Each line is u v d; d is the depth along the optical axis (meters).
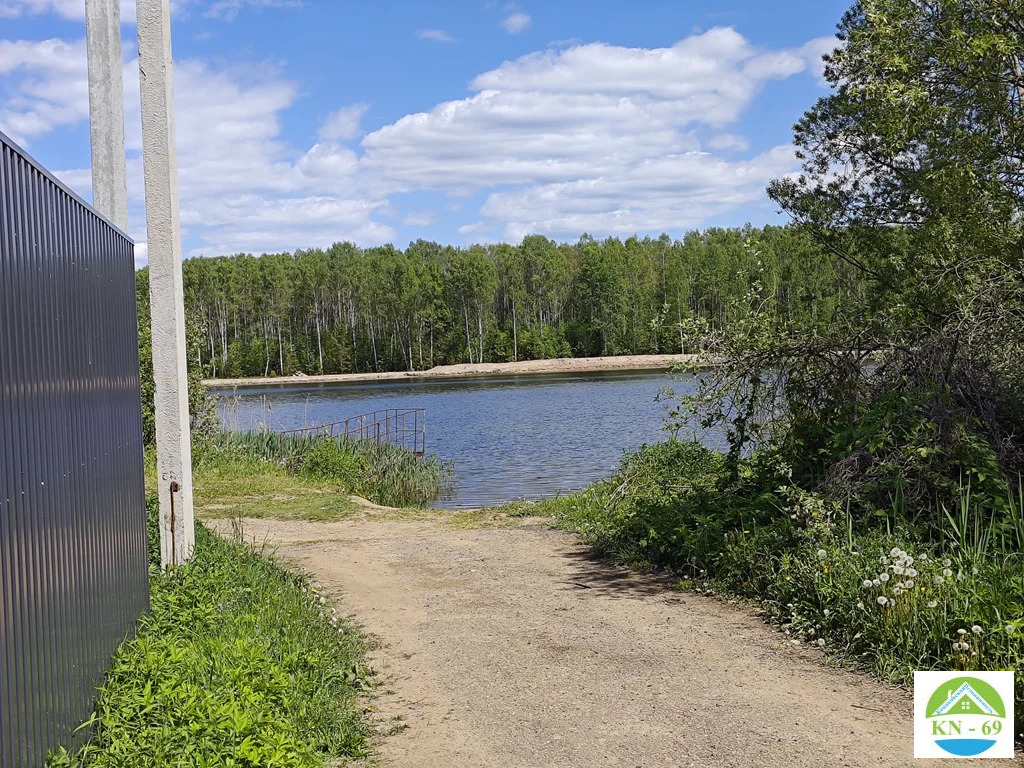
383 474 20.28
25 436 3.38
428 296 91.88
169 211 7.56
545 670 5.75
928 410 7.84
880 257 14.76
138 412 5.93
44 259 3.79
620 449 25.73
